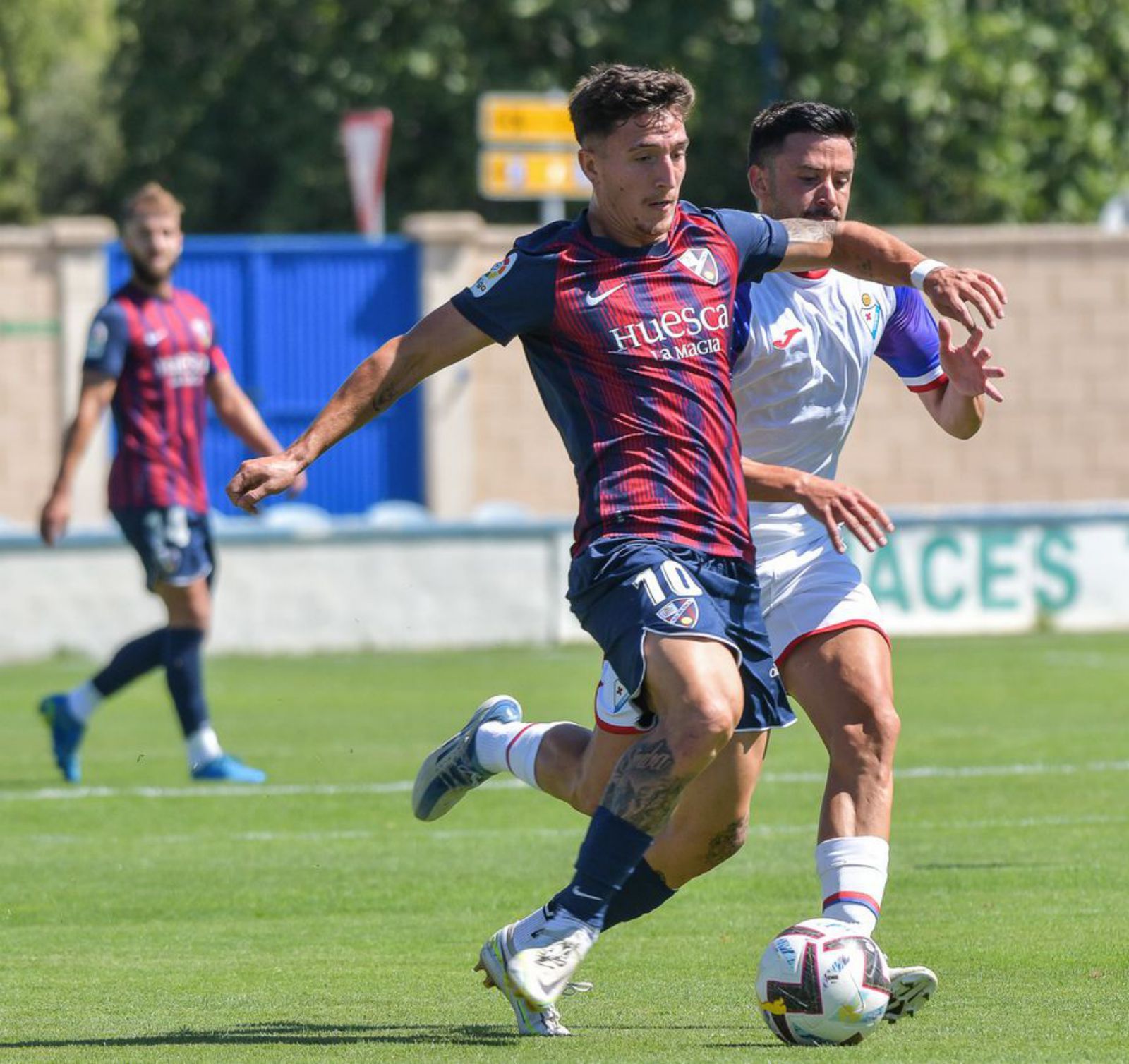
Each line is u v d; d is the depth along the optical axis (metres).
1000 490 74.50
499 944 17.03
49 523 35.53
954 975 19.95
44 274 70.81
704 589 17.33
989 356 18.73
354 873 27.45
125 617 57.78
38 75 147.25
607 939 22.69
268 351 73.38
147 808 33.56
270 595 58.19
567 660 55.72
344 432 17.34
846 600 19.16
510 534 59.50
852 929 16.88
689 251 17.83
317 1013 18.56
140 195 35.25
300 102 96.19
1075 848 28.05
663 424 17.45
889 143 92.38
